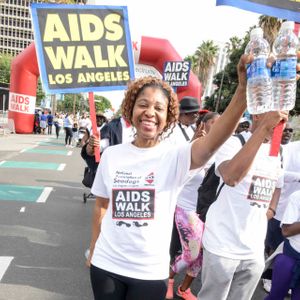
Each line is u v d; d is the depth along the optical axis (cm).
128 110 203
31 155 1372
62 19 398
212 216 258
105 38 411
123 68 418
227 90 3506
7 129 2075
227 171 197
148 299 187
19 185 830
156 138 199
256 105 169
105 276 191
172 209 193
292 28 174
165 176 189
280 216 395
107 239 194
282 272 270
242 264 247
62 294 357
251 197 245
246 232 246
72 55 402
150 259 187
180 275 422
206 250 255
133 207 189
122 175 193
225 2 233
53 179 937
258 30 176
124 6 415
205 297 261
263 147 247
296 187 392
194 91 1363
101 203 265
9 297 344
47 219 588
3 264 410
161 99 193
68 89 400
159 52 1349
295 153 400
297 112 2534
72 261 433
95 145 396
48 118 2756
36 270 403
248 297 258
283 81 169
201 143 180
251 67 166
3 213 601
